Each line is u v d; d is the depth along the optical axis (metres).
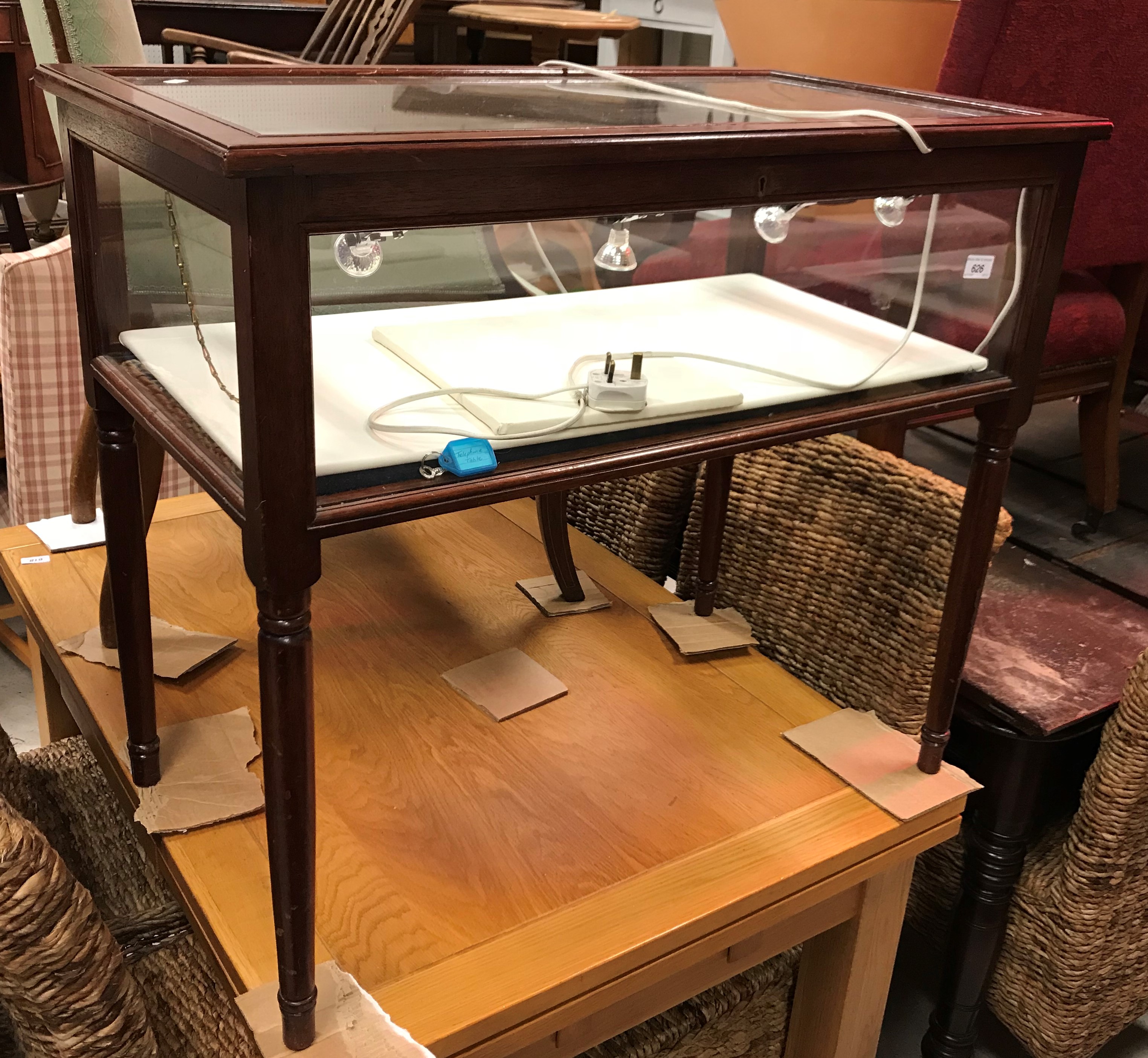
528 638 1.48
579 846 1.12
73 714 1.41
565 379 0.88
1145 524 1.98
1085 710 1.39
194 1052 0.98
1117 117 1.70
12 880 0.72
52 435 1.86
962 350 1.09
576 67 1.15
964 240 1.02
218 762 1.19
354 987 0.93
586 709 1.34
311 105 0.82
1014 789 1.40
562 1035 1.06
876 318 1.13
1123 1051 1.65
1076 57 1.62
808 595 1.49
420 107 0.85
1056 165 1.03
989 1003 1.56
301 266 0.68
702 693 1.39
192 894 1.04
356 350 0.85
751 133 0.82
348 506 0.76
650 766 1.25
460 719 1.30
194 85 0.91
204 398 0.80
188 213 0.76
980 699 1.41
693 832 1.15
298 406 0.71
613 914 1.04
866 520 1.41
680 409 0.89
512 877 1.07
